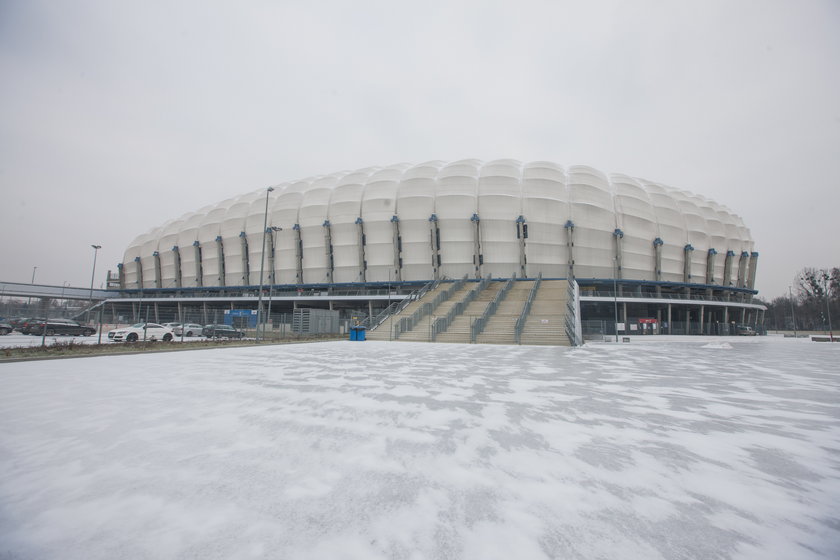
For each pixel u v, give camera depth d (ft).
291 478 12.23
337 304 170.19
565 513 9.98
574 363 46.42
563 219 162.61
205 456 14.16
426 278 166.81
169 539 8.75
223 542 8.63
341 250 174.70
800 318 293.84
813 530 9.14
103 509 10.16
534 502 10.60
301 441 16.01
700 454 14.49
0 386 28.94
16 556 8.06
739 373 38.60
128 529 9.18
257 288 185.16
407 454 14.46
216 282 200.64
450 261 165.48
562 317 93.56
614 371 39.09
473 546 8.46
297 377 33.60
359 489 11.43
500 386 29.45
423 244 166.40
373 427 18.10
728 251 199.31
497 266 162.71
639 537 8.83
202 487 11.54
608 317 166.91
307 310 118.52
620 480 12.09
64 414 20.34
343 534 8.98
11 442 15.70
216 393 26.23
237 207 198.18
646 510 10.14
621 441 16.05
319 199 179.93
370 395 25.72
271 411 21.15
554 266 162.81
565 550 8.30
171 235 220.02
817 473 12.67
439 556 8.08
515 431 17.51
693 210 190.80
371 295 160.56
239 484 11.76
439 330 96.02
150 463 13.46
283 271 183.93
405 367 41.11
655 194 184.75
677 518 9.71
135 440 15.99
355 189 176.14
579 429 17.83
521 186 166.50
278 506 10.36
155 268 223.30
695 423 18.90
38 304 211.41
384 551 8.28
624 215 170.40
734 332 184.24
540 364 44.83
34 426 18.06
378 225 169.07
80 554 8.14
